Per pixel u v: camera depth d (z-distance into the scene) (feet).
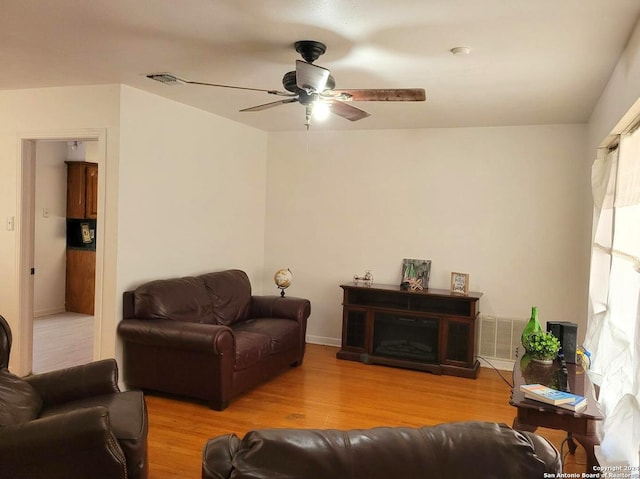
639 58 7.64
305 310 16.57
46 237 22.30
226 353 12.26
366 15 7.93
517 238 16.65
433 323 16.20
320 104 10.03
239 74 11.59
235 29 8.73
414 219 17.88
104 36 9.25
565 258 16.15
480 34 8.57
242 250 18.63
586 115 14.67
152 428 11.18
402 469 3.55
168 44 9.62
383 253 18.34
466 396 13.92
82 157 23.22
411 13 7.79
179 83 12.00
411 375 15.76
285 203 19.69
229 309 15.53
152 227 14.06
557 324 10.07
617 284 10.06
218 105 15.14
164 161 14.38
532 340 9.86
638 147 8.56
